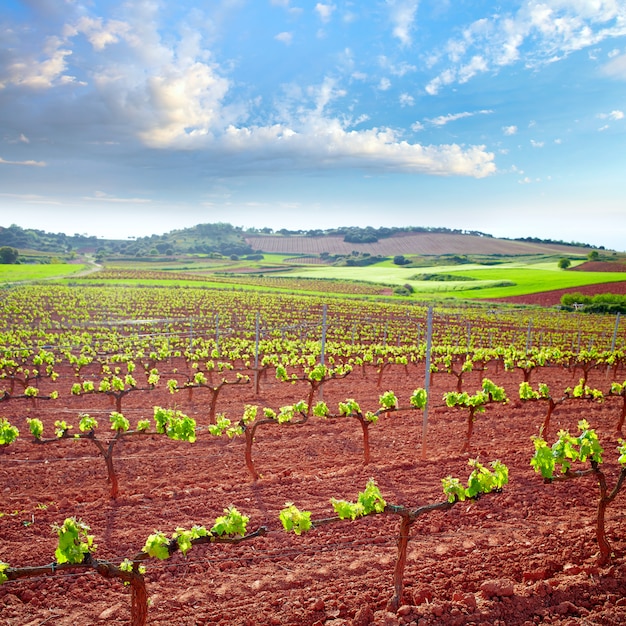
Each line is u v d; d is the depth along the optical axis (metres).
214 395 15.01
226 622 6.24
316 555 7.74
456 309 56.44
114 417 10.04
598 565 7.14
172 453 12.31
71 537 5.22
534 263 119.44
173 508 9.27
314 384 15.51
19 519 8.88
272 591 6.87
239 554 7.79
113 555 7.71
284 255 175.38
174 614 6.43
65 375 23.42
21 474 11.02
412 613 6.21
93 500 9.71
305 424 14.65
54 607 6.60
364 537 8.23
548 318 50.56
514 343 35.06
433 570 7.20
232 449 12.60
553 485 10.13
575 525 8.45
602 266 100.38
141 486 10.39
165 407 17.02
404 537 6.41
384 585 6.88
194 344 30.52
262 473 11.05
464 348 27.83
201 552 7.84
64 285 73.88
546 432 13.68
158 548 5.52
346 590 6.82
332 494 9.83
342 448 12.67
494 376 24.36
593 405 17.17
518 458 11.66
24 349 23.22
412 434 13.79
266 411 11.40
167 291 69.75
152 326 39.50
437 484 10.28
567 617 6.11
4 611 6.50
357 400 18.19
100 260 158.12
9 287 67.12
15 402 17.77
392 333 37.69
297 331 38.28
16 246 197.38
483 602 6.41
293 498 9.67
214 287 79.31
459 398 12.11
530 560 7.39
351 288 83.44
